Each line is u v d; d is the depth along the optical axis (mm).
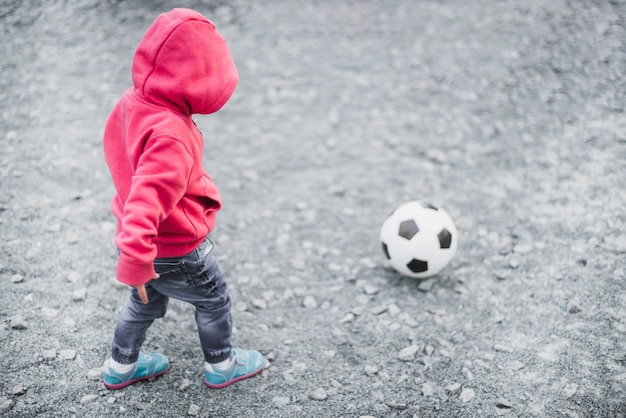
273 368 3174
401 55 6621
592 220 4148
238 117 5680
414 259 3627
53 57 6039
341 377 3127
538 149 5035
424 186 4770
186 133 2244
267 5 7594
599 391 2932
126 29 6664
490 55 6484
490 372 3104
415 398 2975
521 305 3547
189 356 3203
